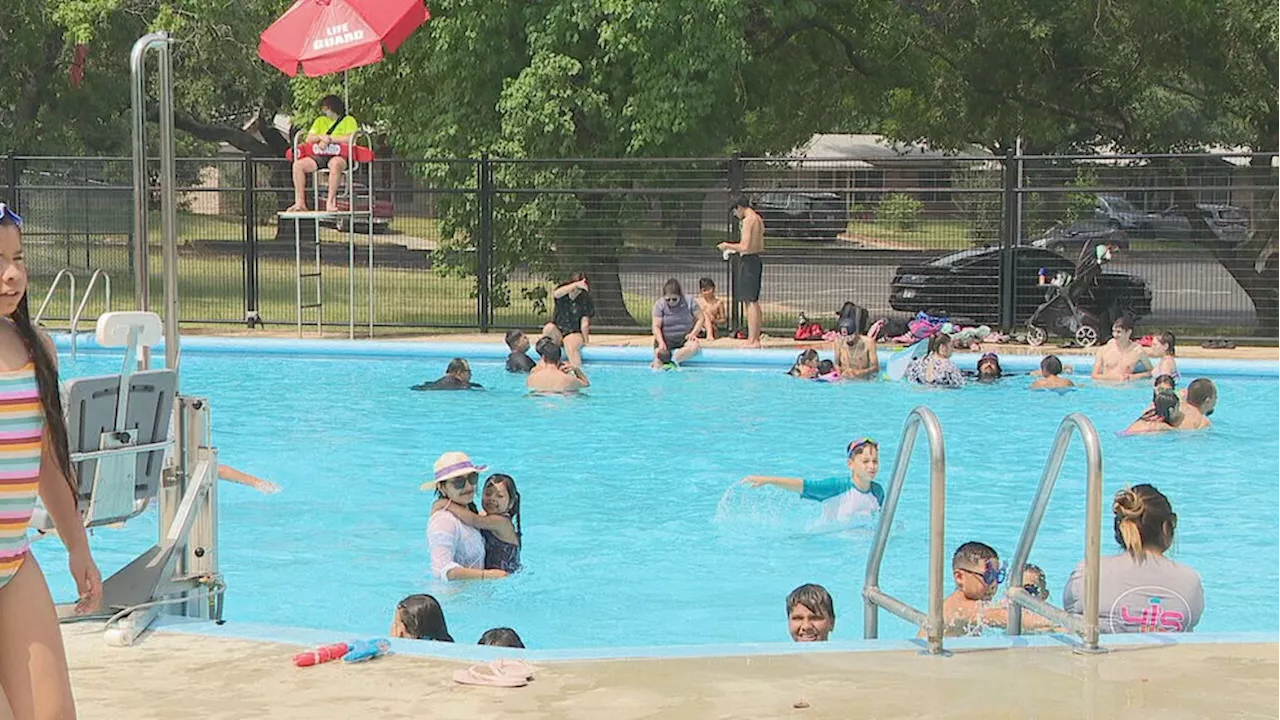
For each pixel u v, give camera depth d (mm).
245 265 21094
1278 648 5293
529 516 10453
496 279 21484
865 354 17047
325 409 14961
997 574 7258
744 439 13328
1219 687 4855
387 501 10891
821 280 23078
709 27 20531
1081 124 28219
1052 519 10359
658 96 20531
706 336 19656
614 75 21219
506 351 18594
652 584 8766
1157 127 26484
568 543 9703
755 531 10023
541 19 21047
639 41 20406
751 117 27500
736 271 19391
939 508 5168
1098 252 18875
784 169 22062
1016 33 25766
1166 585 6422
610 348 18484
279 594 8508
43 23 30312
